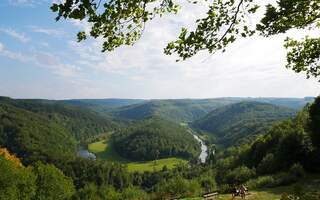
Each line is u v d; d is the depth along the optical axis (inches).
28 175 2331.4
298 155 1587.1
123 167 5748.0
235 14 250.5
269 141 2415.1
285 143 1690.5
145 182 5418.3
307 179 1243.8
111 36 223.3
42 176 2532.0
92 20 203.6
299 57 382.3
